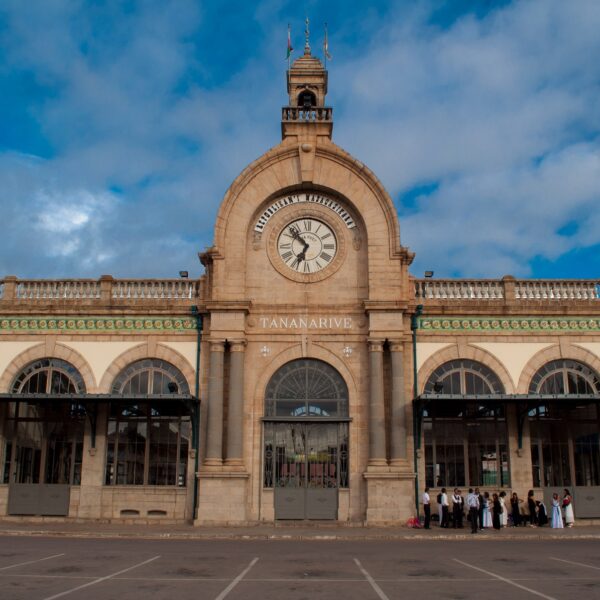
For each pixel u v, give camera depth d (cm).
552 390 3347
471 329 3375
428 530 2925
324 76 3709
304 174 3462
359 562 1912
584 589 1458
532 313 3378
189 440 3291
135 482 3272
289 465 3234
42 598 1322
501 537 2684
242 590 1438
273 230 3466
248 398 3281
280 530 2869
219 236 3394
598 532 2858
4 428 3341
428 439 3297
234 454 3152
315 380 3319
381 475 3103
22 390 3366
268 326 3344
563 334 3381
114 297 3438
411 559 1986
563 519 3198
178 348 3359
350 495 3186
